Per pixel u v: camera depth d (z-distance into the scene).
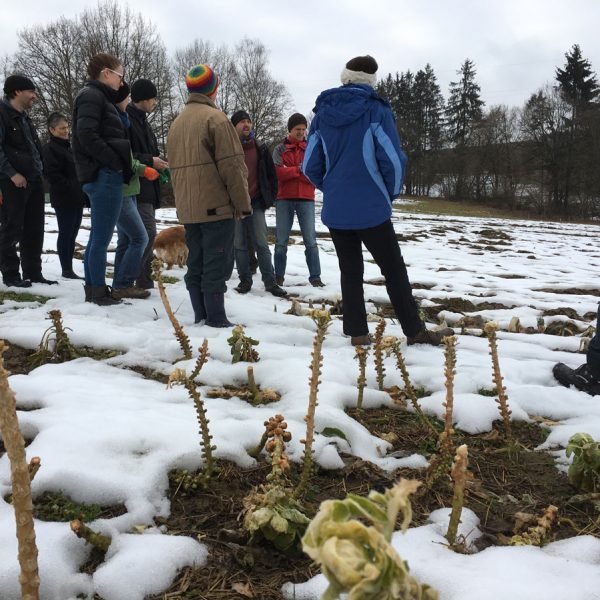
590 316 5.88
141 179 5.45
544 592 1.63
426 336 4.37
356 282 4.26
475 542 2.01
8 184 5.21
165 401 3.03
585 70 64.50
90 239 4.84
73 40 43.09
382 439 2.83
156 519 2.04
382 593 0.73
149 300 5.24
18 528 1.33
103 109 4.58
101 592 1.64
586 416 3.21
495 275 8.62
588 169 50.62
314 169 4.23
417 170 67.94
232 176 4.21
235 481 2.30
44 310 4.66
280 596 1.69
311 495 2.27
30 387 2.98
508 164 56.66
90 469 2.17
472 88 76.19
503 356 4.31
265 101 57.41
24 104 5.33
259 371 3.51
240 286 6.18
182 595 1.68
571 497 2.39
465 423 3.05
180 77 53.69
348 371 3.62
